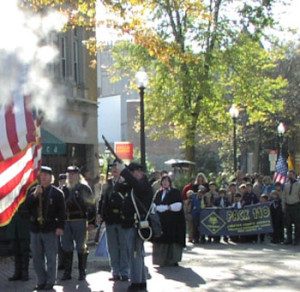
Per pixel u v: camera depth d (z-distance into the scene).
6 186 5.85
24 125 5.47
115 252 10.70
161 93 27.75
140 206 9.52
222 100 28.17
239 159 52.81
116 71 29.28
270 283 10.37
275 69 43.66
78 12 14.16
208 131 29.03
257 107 29.12
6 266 12.35
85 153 26.06
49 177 9.77
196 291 9.64
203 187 18.59
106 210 10.70
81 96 25.17
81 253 10.76
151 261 13.32
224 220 18.20
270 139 47.12
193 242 18.11
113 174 10.86
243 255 14.52
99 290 9.80
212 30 26.27
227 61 27.06
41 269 9.90
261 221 18.17
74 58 24.98
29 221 10.34
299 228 17.59
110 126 47.41
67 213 10.66
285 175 21.80
